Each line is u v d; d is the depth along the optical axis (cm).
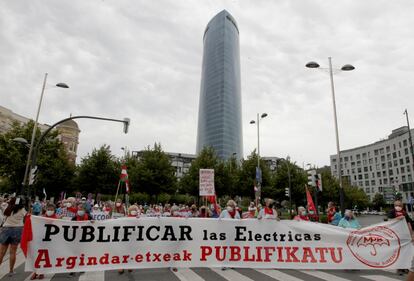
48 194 4125
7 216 735
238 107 13788
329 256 798
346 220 939
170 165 3828
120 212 1573
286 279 705
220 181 3800
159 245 766
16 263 858
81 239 724
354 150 12069
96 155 3903
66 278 692
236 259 788
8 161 3027
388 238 811
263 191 3822
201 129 13788
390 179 10419
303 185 4022
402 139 9962
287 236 811
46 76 2648
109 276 716
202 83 14762
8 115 6650
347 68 1800
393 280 709
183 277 711
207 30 15538
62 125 6831
